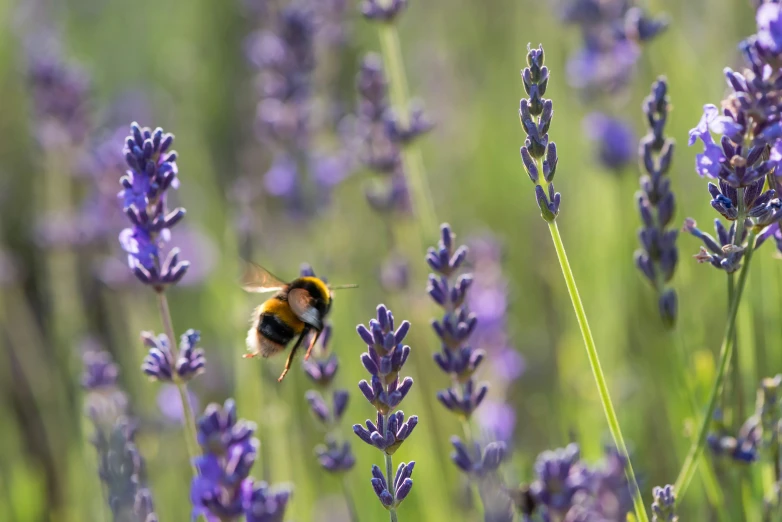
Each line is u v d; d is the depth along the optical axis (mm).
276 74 8250
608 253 7027
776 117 3328
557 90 9367
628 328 7211
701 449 3939
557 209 3541
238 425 3564
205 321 8953
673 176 6734
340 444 4785
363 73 7227
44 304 10219
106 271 8039
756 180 3445
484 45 11094
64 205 8617
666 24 6344
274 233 8461
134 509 3979
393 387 3539
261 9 9422
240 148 10906
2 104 11383
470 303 6469
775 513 4258
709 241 3732
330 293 5281
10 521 6871
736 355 4668
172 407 6742
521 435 7234
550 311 7898
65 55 11914
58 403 8156
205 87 11914
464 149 10125
